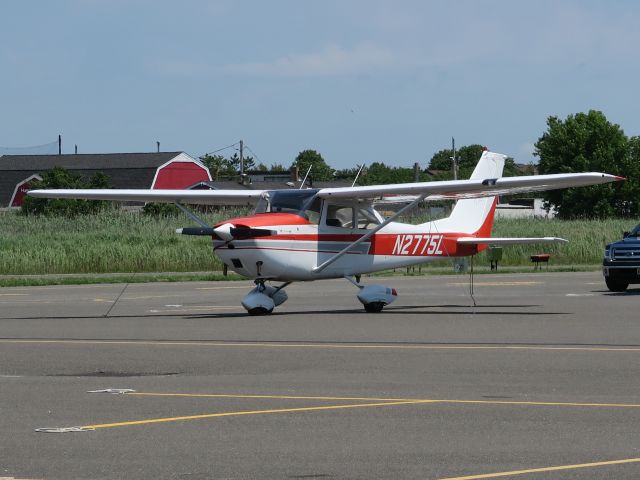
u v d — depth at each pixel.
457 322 32.72
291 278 36.34
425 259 39.78
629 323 31.83
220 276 60.94
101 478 13.07
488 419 16.52
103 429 15.93
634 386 19.67
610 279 46.22
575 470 13.27
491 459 13.88
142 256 68.69
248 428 15.96
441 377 21.00
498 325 31.58
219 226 34.78
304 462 13.80
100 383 20.47
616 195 147.88
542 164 155.88
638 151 150.62
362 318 34.41
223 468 13.52
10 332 30.52
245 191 39.22
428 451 14.35
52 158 167.12
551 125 156.00
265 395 18.94
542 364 22.77
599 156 148.62
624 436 15.21
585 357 23.88
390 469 13.40
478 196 39.00
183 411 17.39
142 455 14.23
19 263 66.38
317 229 36.53
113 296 46.84
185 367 22.77
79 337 29.03
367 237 37.34
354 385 20.06
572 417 16.62
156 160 159.12
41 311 38.47
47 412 17.34
